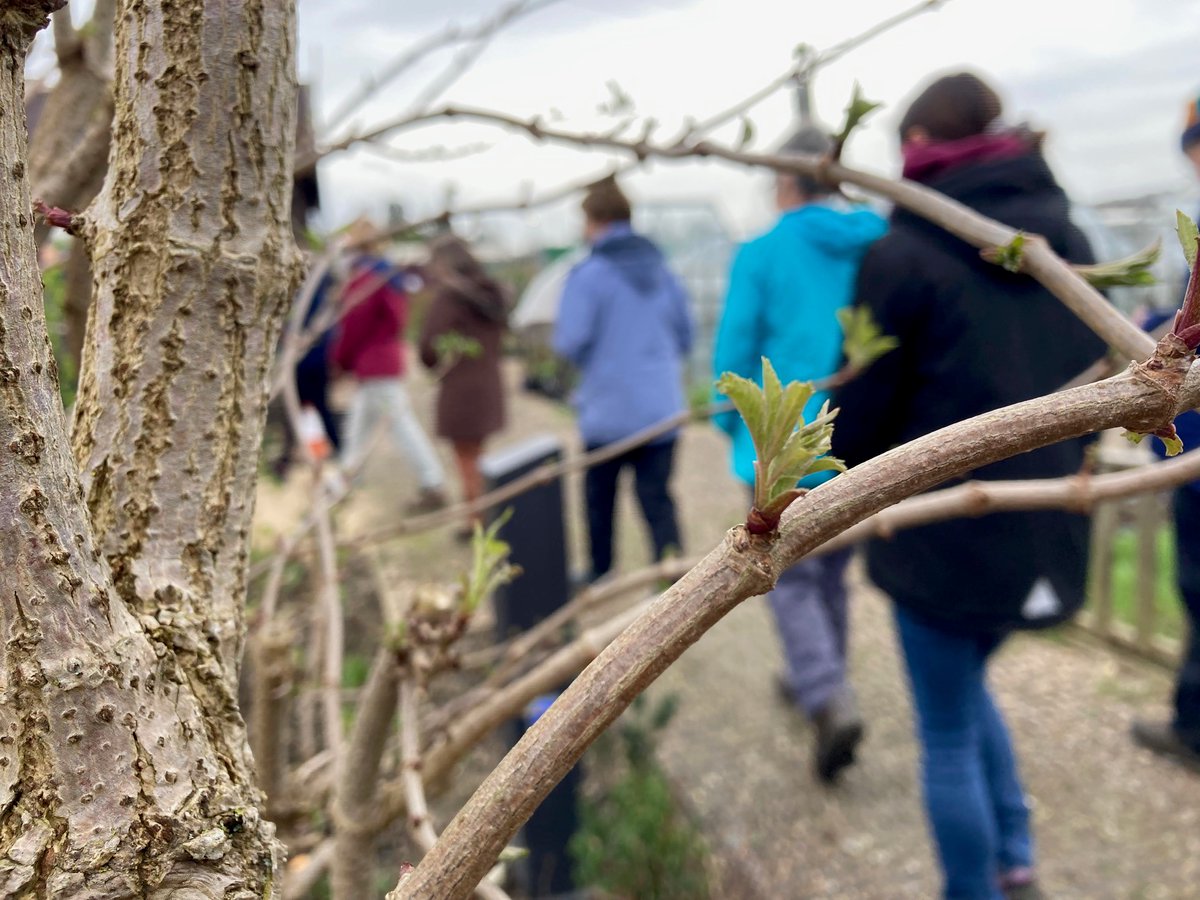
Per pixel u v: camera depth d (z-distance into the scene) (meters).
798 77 0.83
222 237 0.56
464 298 3.81
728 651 3.15
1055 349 1.42
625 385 3.13
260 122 0.57
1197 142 1.95
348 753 0.90
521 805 0.40
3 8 0.40
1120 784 2.38
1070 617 1.53
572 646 0.89
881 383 1.48
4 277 0.41
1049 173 1.42
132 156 0.56
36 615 0.43
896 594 1.55
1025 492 0.84
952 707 1.59
